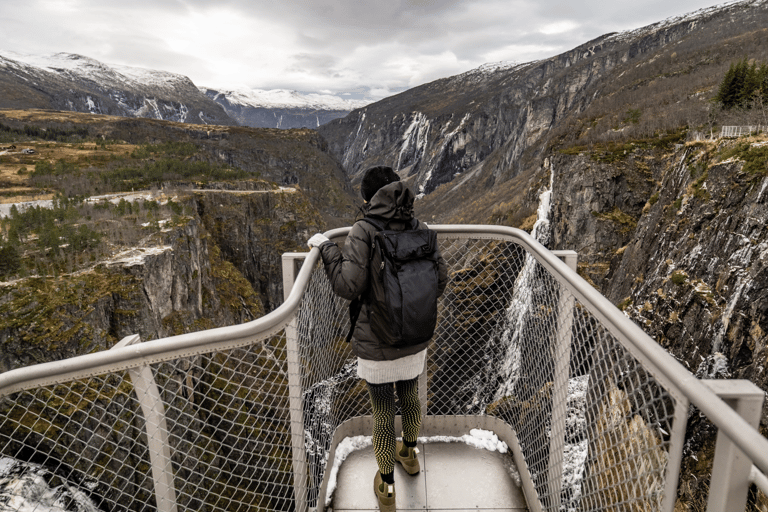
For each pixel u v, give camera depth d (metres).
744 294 15.05
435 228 2.60
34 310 23.81
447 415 2.97
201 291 42.97
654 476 1.16
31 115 193.75
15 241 30.20
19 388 1.48
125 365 1.53
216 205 71.81
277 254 77.94
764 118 33.81
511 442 2.79
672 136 46.53
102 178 78.25
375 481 2.48
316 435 2.35
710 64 94.25
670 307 19.19
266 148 178.50
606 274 44.53
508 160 186.00
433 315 1.97
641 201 44.66
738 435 0.82
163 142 164.62
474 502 2.51
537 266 2.45
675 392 1.07
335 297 2.66
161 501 1.68
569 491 1.91
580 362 1.78
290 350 1.92
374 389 2.25
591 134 64.69
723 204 19.06
